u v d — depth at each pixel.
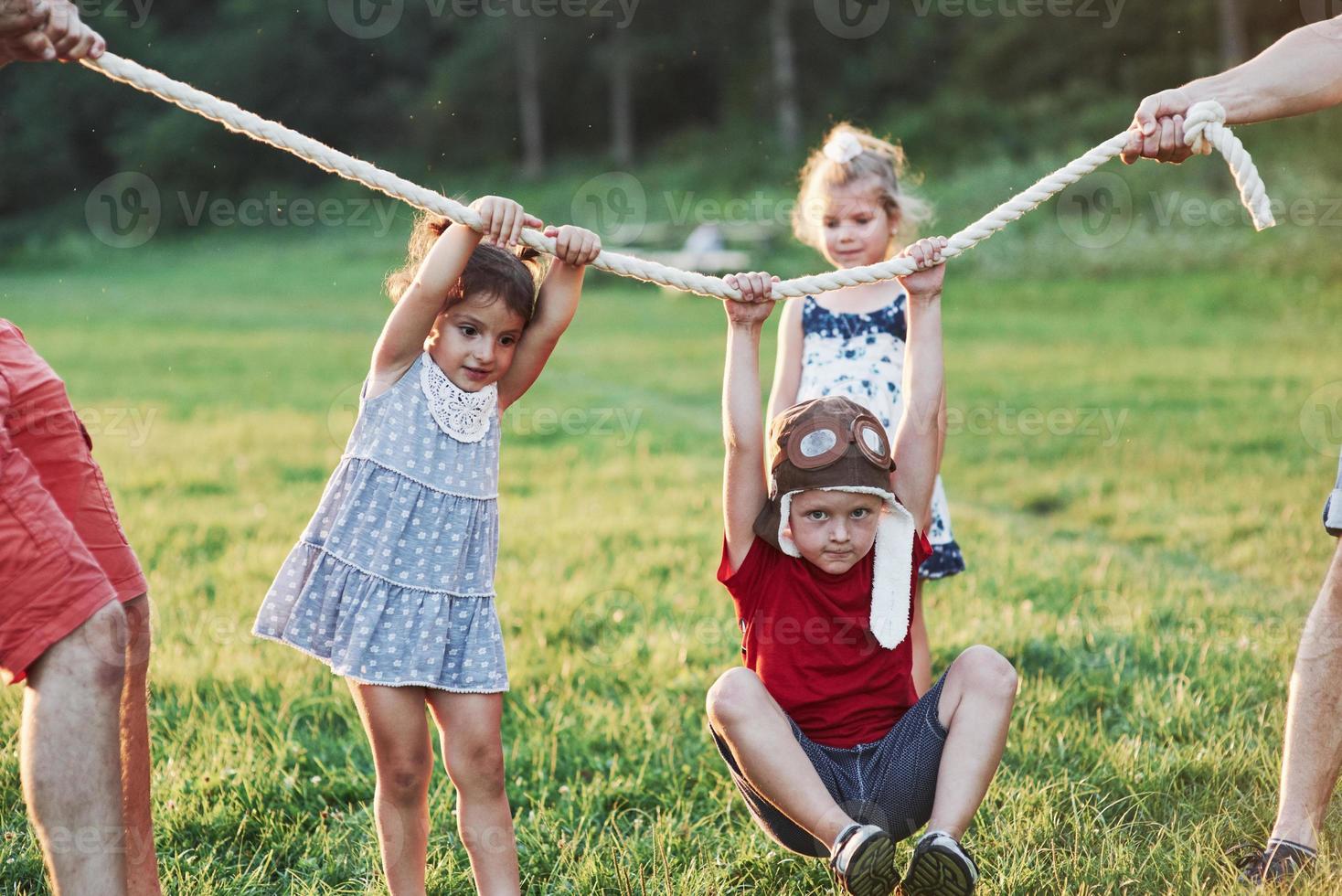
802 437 2.57
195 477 7.21
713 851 2.89
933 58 37.53
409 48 46.22
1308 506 6.31
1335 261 16.78
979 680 2.53
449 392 2.59
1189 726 3.49
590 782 3.34
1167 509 6.44
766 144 37.19
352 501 2.54
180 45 44.66
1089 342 13.48
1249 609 4.62
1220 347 12.76
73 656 2.10
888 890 2.32
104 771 2.09
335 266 27.22
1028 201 2.78
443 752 2.59
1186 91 2.79
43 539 2.10
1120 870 2.67
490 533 2.66
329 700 3.72
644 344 14.61
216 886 2.73
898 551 2.63
